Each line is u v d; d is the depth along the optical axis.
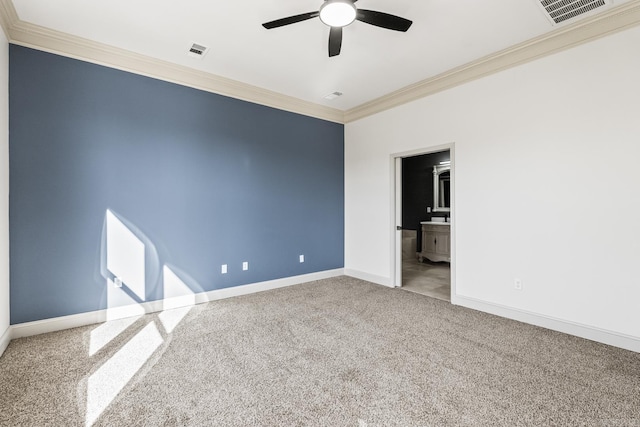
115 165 3.10
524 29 2.71
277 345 2.52
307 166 4.68
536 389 1.92
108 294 3.06
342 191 5.15
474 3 2.36
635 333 2.42
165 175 3.39
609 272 2.54
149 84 3.29
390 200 4.41
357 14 2.10
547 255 2.88
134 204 3.21
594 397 1.83
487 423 1.61
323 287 4.38
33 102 2.71
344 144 5.16
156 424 1.61
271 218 4.29
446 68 3.48
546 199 2.88
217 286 3.79
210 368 2.16
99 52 2.99
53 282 2.80
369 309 3.43
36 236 2.73
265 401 1.80
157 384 1.97
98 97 3.01
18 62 2.64
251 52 3.13
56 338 2.64
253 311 3.35
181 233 3.50
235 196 3.93
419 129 3.99
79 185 2.92
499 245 3.22
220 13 2.49
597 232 2.59
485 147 3.32
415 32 2.75
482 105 3.33
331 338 2.66
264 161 4.20
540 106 2.90
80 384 1.97
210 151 3.72
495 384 1.97
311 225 4.75
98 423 1.62
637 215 2.40
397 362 2.25
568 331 2.75
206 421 1.63
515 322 3.04
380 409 1.73
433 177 6.66
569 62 2.71
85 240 2.95
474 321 3.06
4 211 2.50
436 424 1.61
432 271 5.57
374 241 4.67
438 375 2.08
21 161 2.66
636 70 2.39
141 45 2.99
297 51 3.11
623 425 1.60
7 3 2.34
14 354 2.36
